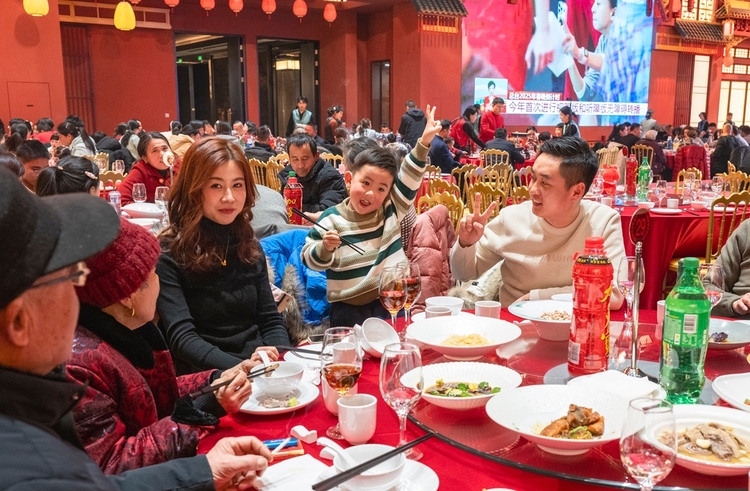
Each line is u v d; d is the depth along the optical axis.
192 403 1.30
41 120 8.73
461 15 13.20
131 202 4.63
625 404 1.20
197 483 1.01
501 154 8.50
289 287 2.62
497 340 1.64
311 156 4.40
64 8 11.43
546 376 1.48
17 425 0.65
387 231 2.37
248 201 1.97
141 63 12.46
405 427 1.25
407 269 1.75
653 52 16.70
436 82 13.59
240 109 13.94
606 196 4.67
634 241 1.46
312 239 2.33
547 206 2.21
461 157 9.52
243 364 1.54
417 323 1.72
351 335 1.42
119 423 1.19
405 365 1.15
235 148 1.92
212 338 1.95
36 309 0.68
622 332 1.70
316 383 1.53
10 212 0.62
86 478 0.65
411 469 1.08
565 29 15.03
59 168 2.74
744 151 9.02
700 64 17.95
